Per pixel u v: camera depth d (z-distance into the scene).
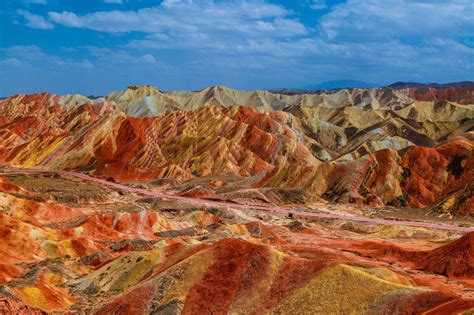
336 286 66.38
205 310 68.44
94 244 108.06
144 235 124.88
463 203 159.50
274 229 136.38
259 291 69.44
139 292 72.00
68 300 78.75
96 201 159.88
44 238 106.12
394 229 138.25
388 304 62.28
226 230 125.38
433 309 59.78
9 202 126.81
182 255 82.00
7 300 69.69
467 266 98.06
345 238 133.50
